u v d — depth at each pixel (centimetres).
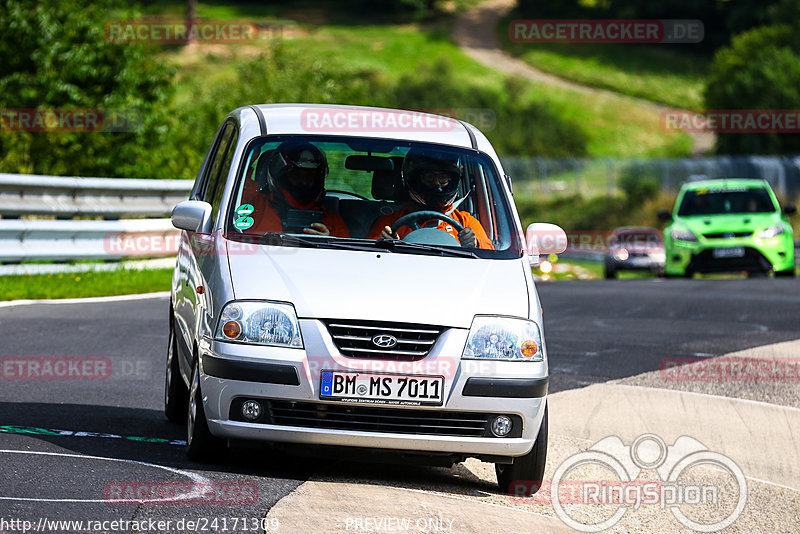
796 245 9500
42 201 5266
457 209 2400
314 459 2291
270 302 2044
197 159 9869
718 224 7362
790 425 2962
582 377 3553
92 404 2722
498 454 2080
